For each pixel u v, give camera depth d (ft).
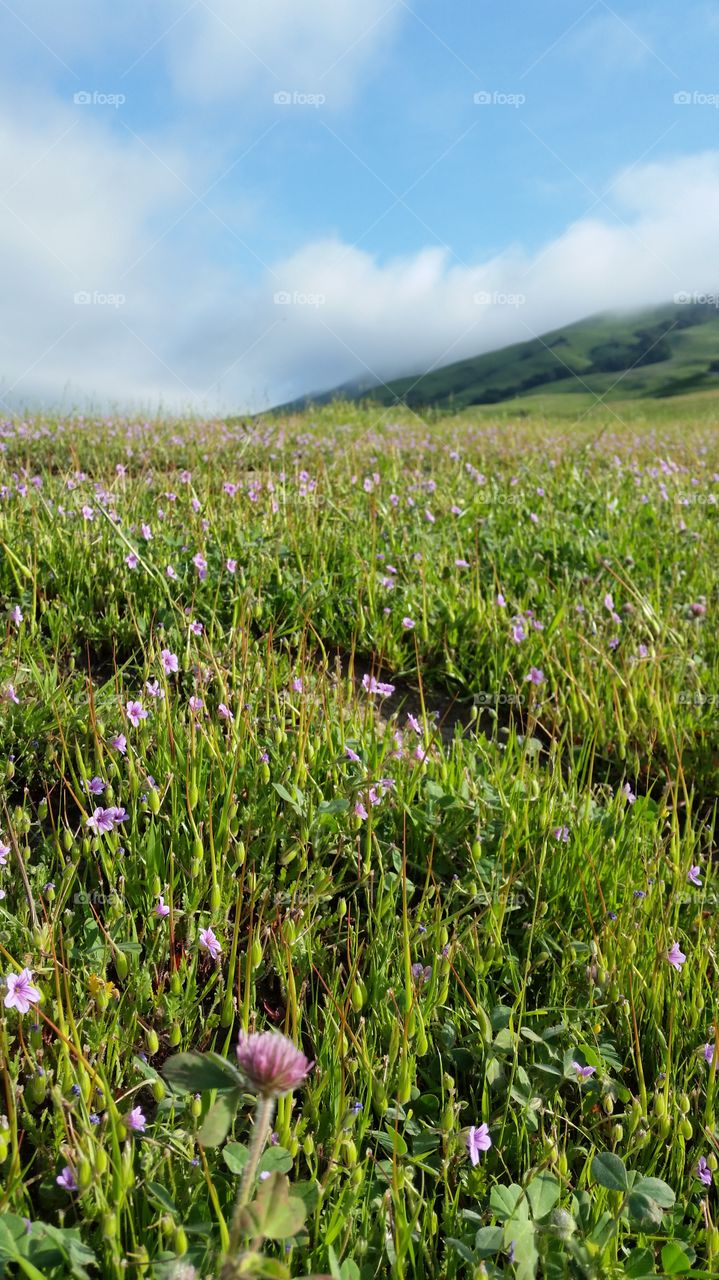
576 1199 7.39
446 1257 6.84
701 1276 6.79
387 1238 6.79
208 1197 6.89
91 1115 6.98
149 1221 6.72
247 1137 7.61
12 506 18.57
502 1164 7.96
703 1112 8.62
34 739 11.53
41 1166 7.01
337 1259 6.39
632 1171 7.35
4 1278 5.83
